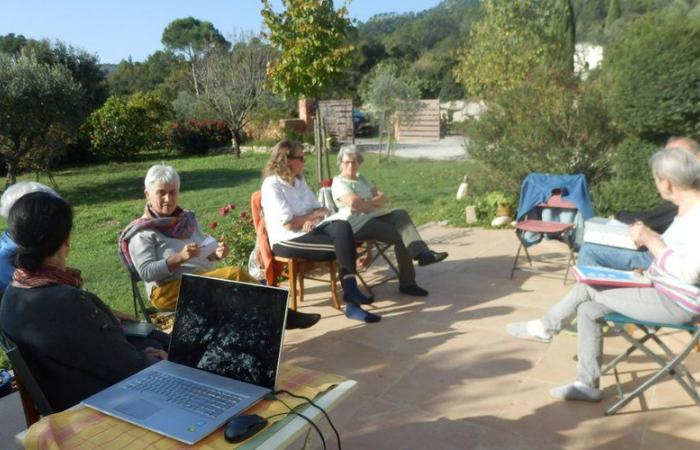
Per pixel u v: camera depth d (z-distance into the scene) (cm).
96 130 1972
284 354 368
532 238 514
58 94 1355
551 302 442
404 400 303
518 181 802
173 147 2209
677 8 670
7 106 1280
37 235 194
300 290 471
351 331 401
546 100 779
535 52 1388
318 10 679
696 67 584
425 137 2358
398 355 359
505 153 805
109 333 200
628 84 634
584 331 287
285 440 154
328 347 376
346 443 265
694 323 271
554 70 840
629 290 279
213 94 1914
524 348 359
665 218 390
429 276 528
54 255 202
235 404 170
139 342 254
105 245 818
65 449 152
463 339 378
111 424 164
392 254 609
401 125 1728
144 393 179
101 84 2284
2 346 197
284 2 688
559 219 514
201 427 158
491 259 578
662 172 271
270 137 2142
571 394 290
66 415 171
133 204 1177
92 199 1287
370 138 2555
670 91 596
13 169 1377
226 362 191
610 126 753
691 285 259
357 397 309
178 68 3516
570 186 492
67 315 189
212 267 373
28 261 195
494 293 470
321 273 558
